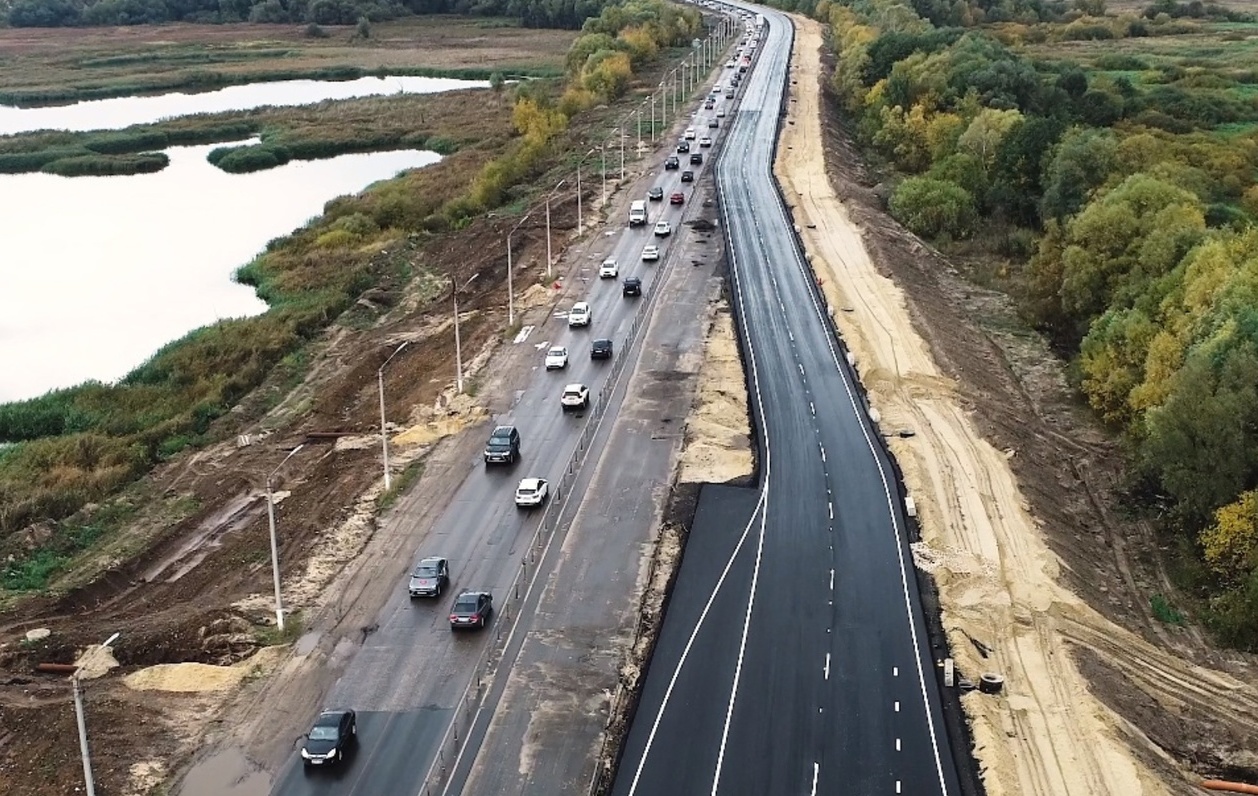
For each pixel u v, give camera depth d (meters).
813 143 190.50
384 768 52.19
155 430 97.75
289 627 63.66
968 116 176.62
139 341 124.12
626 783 50.94
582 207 158.12
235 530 79.69
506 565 69.62
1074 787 51.44
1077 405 105.62
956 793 50.34
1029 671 60.03
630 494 78.12
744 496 77.88
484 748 53.31
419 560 70.62
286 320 123.94
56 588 72.38
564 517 75.19
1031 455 89.75
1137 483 88.75
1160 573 77.69
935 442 87.12
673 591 66.56
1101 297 114.19
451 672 59.31
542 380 99.50
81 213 181.25
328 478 84.44
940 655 60.59
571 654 60.53
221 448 95.75
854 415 91.69
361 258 148.50
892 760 52.44
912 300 120.31
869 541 72.00
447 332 117.00
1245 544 72.50
